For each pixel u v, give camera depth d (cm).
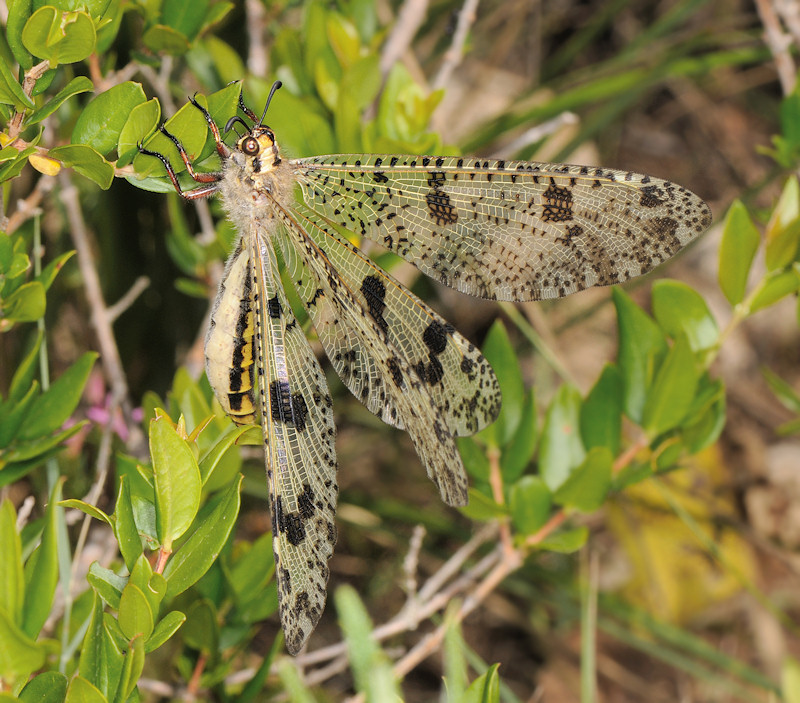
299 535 41
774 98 84
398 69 47
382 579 57
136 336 52
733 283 46
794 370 77
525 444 46
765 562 67
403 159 43
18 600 39
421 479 63
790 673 40
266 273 43
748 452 71
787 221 45
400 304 44
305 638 41
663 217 42
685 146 84
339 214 44
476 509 45
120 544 40
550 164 42
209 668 44
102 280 51
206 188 43
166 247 51
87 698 39
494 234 43
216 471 44
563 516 46
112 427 47
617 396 46
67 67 45
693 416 46
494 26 76
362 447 63
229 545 44
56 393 43
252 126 44
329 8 49
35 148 40
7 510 39
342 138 46
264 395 42
